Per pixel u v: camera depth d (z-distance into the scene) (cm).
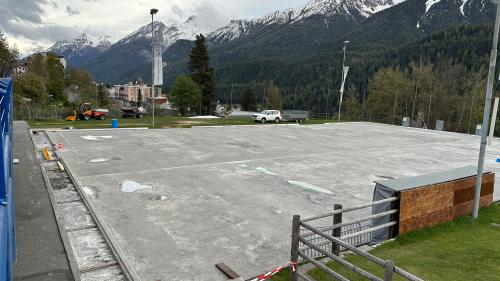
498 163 1989
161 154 1820
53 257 682
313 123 4141
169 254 746
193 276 664
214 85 7481
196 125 3366
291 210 1049
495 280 658
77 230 844
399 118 6225
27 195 1040
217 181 1338
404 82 6519
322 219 985
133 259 718
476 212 998
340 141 2608
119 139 2286
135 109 4812
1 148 451
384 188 859
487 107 971
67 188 1174
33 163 1454
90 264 688
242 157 1827
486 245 822
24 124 2817
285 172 1534
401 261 731
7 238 421
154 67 3112
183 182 1303
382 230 842
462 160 2025
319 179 1437
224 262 723
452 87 6038
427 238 861
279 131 3119
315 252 776
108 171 1422
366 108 7344
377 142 2647
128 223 900
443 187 931
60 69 10206
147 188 1209
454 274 678
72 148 1900
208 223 923
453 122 5938
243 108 11069
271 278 668
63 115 4466
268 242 825
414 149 2380
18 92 6444
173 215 969
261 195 1184
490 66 959
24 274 616
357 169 1662
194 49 7212
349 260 739
